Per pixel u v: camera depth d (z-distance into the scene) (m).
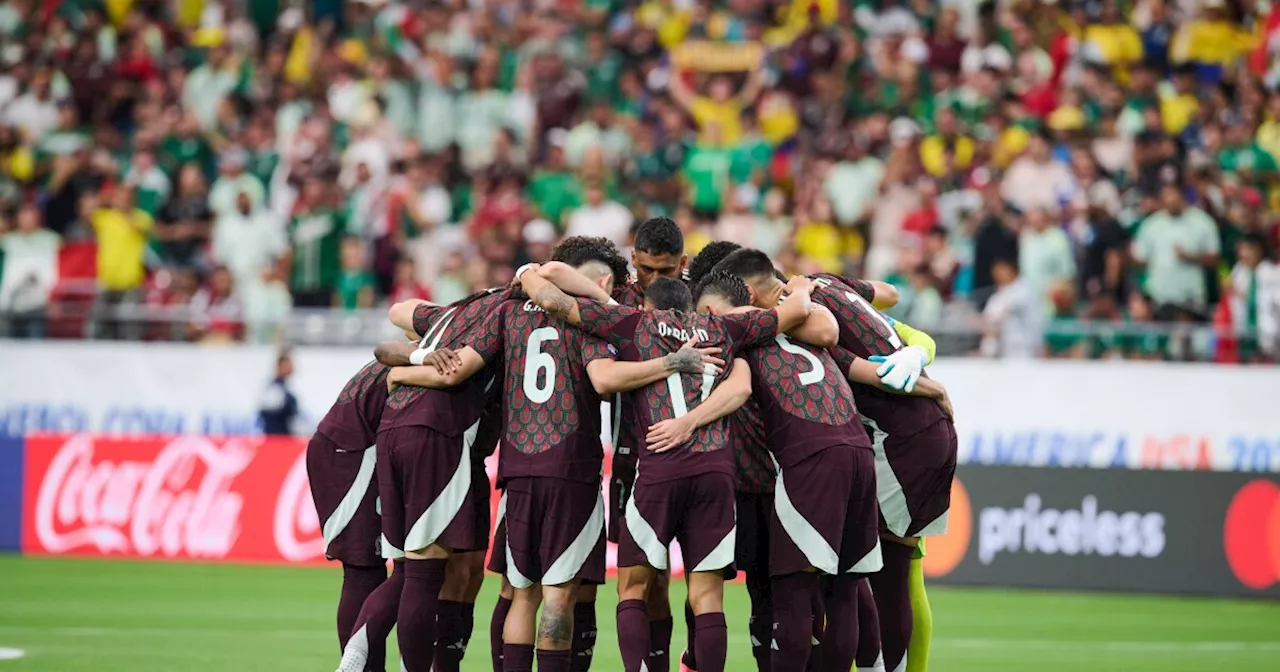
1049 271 53.75
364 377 26.23
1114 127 59.81
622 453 25.50
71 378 56.84
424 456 24.38
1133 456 50.78
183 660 31.72
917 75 64.44
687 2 70.94
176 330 57.47
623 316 24.09
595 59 67.88
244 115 68.56
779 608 24.09
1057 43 63.31
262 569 48.50
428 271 59.28
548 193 61.94
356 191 60.62
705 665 23.31
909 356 25.12
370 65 66.88
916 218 57.62
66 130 68.25
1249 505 44.03
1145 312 52.66
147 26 72.38
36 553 51.59
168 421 56.16
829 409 24.22
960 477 46.28
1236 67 64.06
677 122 64.31
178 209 63.53
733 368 24.17
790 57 65.50
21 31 73.25
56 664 30.94
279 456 50.25
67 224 63.00
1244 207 55.47
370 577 25.83
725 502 23.67
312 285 58.44
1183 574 44.19
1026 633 37.31
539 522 24.09
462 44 69.81
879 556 24.36
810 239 57.38
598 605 41.38
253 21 73.44
